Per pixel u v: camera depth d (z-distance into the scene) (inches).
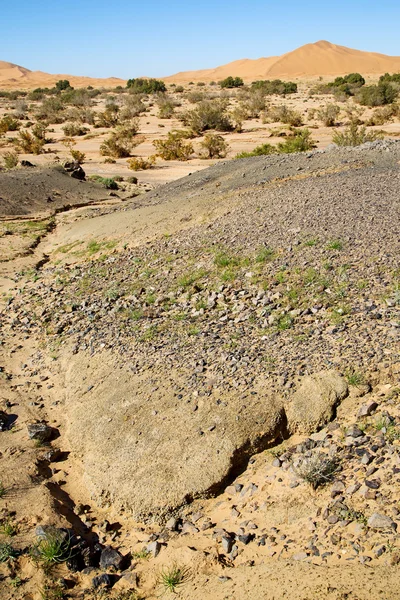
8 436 237.9
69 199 845.2
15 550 171.5
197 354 249.6
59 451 225.5
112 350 279.1
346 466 171.9
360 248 322.3
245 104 1910.7
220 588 144.3
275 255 344.8
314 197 445.7
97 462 204.4
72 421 234.7
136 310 328.8
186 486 183.2
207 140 1213.1
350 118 1493.6
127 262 436.5
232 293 313.0
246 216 449.1
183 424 204.2
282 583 137.6
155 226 521.7
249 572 146.2
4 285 465.7
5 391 277.3
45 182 879.1
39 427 236.7
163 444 198.8
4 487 201.9
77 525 184.9
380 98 1817.2
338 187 459.8
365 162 557.6
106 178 971.3
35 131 1557.6
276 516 163.9
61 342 315.3
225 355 241.0
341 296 273.6
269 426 197.0
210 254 382.6
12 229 676.7
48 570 164.7
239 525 166.4
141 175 1082.1
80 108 2258.9
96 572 165.5
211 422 201.5
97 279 414.0
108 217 633.0
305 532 154.0
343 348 226.1
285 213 422.9
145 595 153.7
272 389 209.9
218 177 695.7
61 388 271.4
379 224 353.1
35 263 530.9
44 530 174.4
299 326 256.4
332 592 129.1
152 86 3065.9
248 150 1227.2
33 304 396.2
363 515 151.5
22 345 332.8
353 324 244.4
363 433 184.1
